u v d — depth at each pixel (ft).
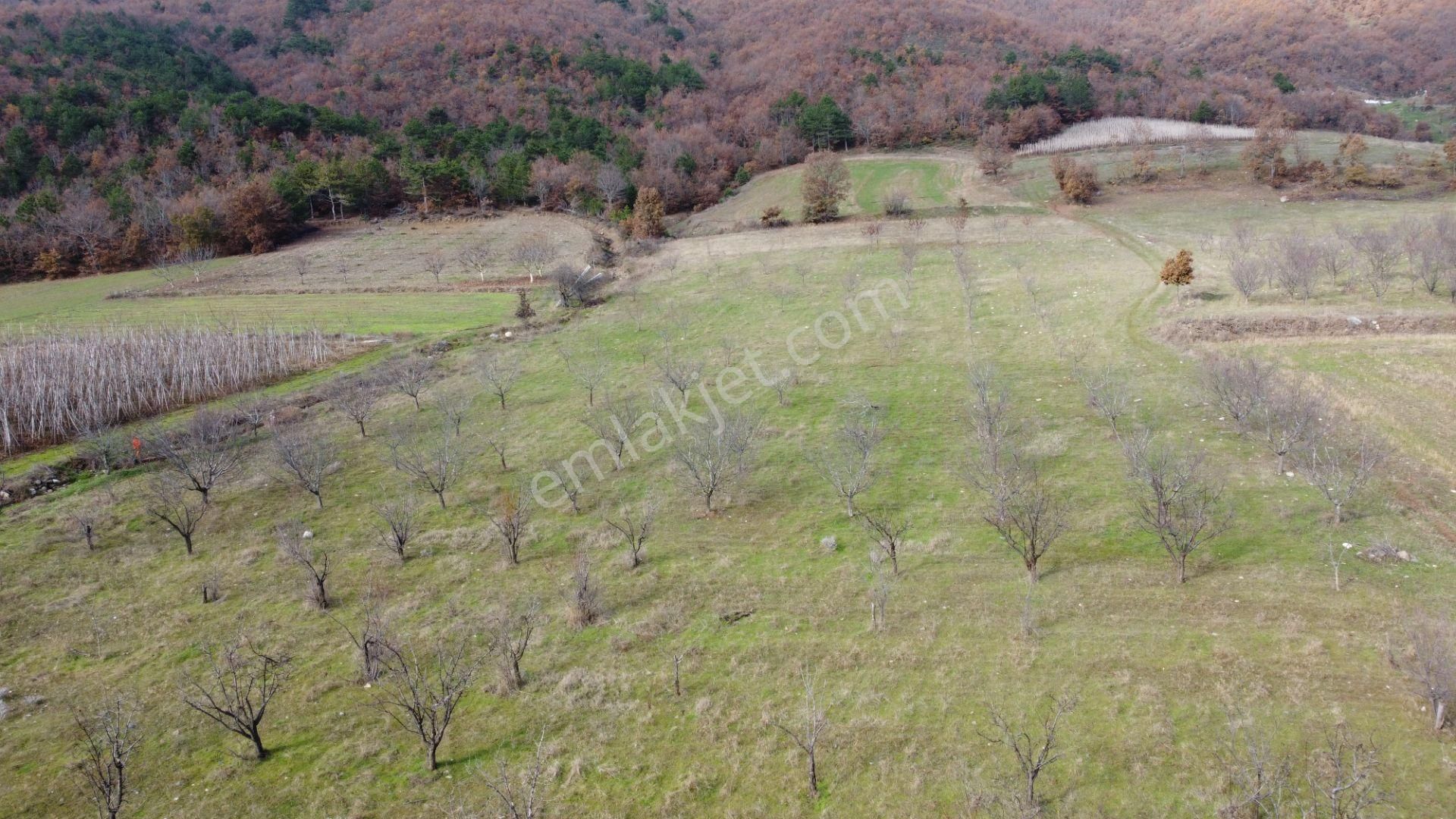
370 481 115.14
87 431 126.21
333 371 164.35
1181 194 268.62
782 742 62.75
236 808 58.90
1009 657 70.23
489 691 70.59
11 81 354.54
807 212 273.95
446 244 287.28
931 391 130.82
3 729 68.64
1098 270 187.93
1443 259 144.36
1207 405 114.21
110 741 59.72
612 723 66.03
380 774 61.72
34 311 221.66
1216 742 58.75
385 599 85.66
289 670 74.43
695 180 341.41
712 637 76.38
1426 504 86.17
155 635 81.51
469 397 144.77
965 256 211.61
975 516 93.40
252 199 288.30
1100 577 80.18
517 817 53.36
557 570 89.71
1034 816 52.75
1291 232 194.90
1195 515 84.74
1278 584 76.18
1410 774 54.34
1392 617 70.18
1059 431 111.65
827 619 77.77
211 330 187.93
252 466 120.57
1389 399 108.47
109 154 336.70
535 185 327.67
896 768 59.26
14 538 100.94
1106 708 63.31
